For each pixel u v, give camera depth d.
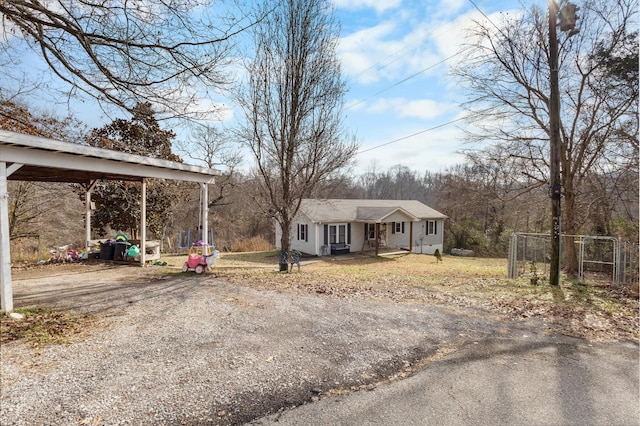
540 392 3.17
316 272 11.99
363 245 22.22
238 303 6.17
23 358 3.57
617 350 4.25
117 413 2.66
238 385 3.18
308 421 2.66
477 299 7.00
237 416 2.70
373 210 21.77
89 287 7.34
